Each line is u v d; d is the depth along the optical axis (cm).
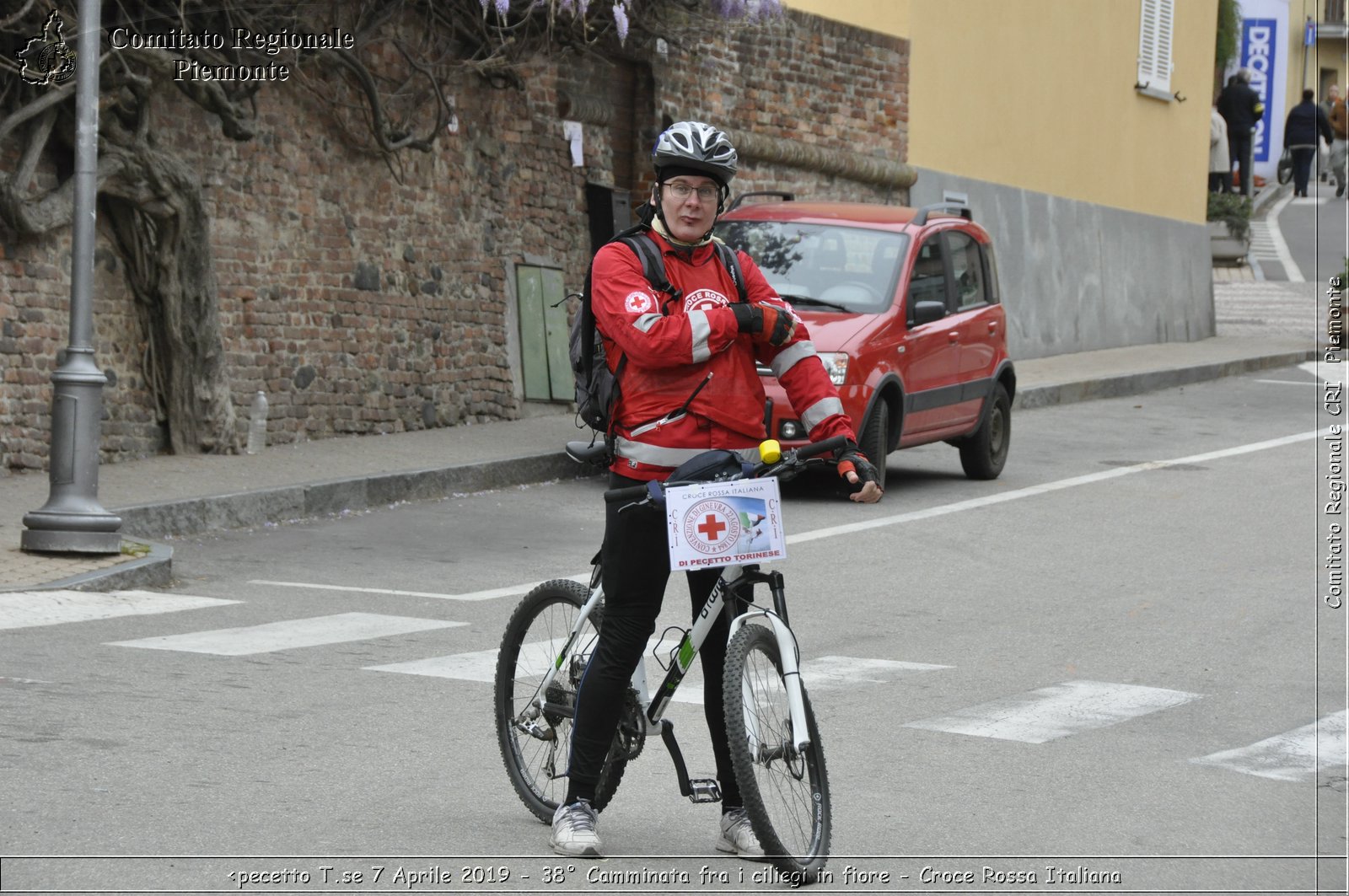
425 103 4894
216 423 4203
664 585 1608
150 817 1683
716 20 5653
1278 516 3997
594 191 5634
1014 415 6150
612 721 1625
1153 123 8688
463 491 4259
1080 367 7244
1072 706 2267
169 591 2992
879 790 1872
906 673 2464
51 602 2775
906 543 3606
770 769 1557
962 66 7238
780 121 6344
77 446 3062
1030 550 3544
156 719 2066
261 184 4372
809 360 1606
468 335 5119
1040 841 1705
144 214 4069
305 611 2831
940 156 7138
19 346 3803
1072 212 7962
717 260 1620
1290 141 13762
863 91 6712
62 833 1616
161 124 4084
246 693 2228
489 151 5178
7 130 3684
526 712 1750
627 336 1544
